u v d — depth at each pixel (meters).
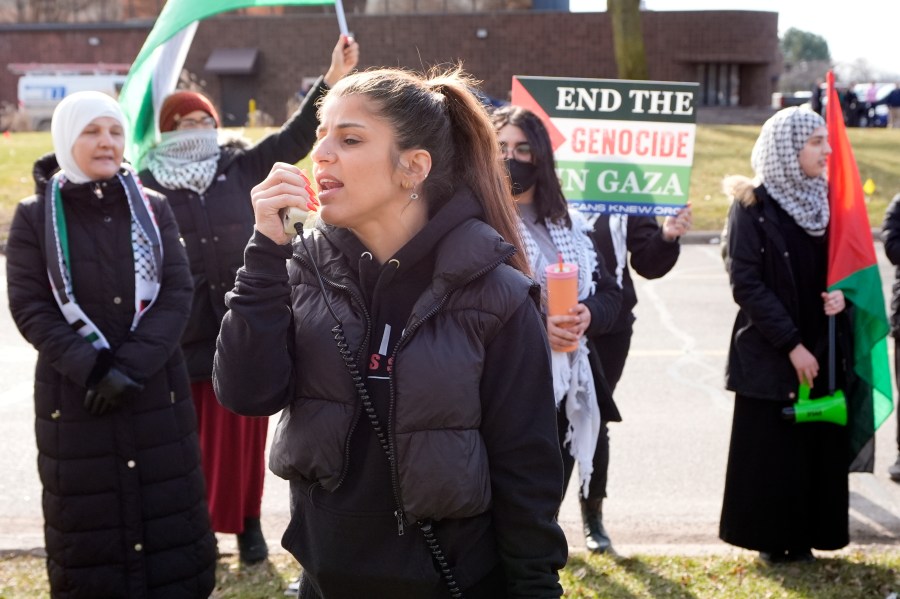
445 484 2.03
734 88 39.88
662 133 4.31
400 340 2.07
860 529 4.70
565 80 4.30
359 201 2.09
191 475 3.43
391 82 2.12
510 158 3.58
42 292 3.30
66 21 38.88
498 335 2.10
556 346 3.44
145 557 3.34
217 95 38.41
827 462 4.02
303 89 35.91
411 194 2.15
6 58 39.00
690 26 38.56
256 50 37.91
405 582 2.10
